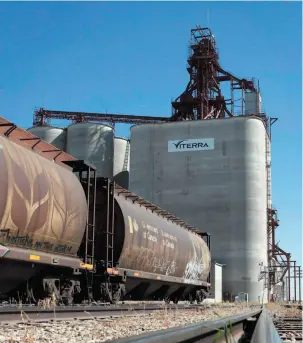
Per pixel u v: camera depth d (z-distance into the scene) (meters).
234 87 81.69
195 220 67.31
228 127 69.25
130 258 21.84
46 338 8.37
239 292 63.22
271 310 34.03
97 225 20.81
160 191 69.88
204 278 36.50
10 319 10.62
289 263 84.12
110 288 20.19
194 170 69.19
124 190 23.95
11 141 14.56
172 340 4.40
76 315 13.46
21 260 13.76
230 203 66.62
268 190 80.44
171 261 27.56
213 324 5.84
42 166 15.54
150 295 27.02
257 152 68.38
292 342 13.21
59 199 15.92
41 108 84.81
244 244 64.81
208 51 77.00
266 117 81.19
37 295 15.57
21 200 13.71
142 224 23.47
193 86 78.12
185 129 70.88
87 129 76.50
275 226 80.25
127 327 11.82
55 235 15.77
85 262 18.14
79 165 19.00
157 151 71.38
